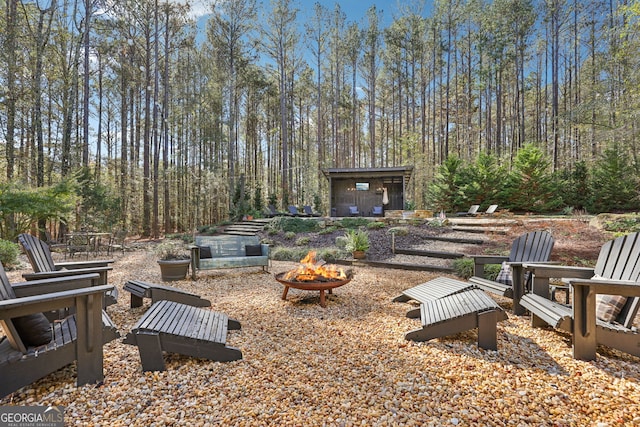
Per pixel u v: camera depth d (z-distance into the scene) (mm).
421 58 21312
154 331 2240
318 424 1690
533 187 13453
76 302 1980
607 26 14562
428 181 19578
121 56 17047
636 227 7105
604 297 2652
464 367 2303
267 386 2064
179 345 2291
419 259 7086
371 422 1704
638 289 2305
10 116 10930
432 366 2326
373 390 2012
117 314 3641
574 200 13539
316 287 3836
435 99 23328
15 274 5934
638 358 2414
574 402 1866
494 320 2590
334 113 25422
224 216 21641
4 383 1740
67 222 10461
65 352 1948
